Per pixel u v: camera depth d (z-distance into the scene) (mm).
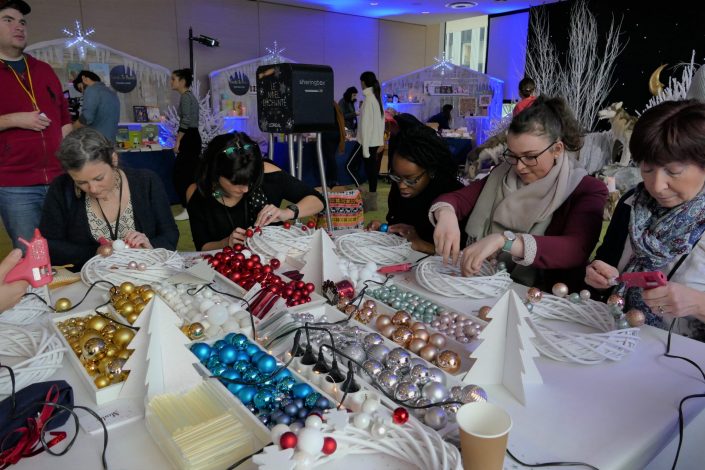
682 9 6602
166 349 839
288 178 2205
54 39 6094
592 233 1473
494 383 900
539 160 1498
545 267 1421
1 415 723
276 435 654
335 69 9148
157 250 1483
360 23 9266
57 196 1780
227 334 986
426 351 955
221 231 2035
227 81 7637
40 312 1149
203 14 7383
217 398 807
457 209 1786
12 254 917
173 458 693
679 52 6746
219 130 6895
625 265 1379
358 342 948
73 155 1541
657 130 1100
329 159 6297
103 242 1506
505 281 1312
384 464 667
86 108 4180
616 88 7383
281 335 1006
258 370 867
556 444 733
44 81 2393
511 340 864
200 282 1239
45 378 879
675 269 1233
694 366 960
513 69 9086
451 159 1966
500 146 4781
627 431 764
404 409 708
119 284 1295
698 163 1090
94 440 750
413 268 1525
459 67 8961
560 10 7777
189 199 2057
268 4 8039
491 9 8602
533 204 1565
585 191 1538
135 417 800
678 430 810
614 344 967
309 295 1215
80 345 956
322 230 1320
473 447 599
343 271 1365
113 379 870
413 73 9289
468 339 1042
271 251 1556
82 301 1231
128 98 6582
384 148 7395
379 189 6961
